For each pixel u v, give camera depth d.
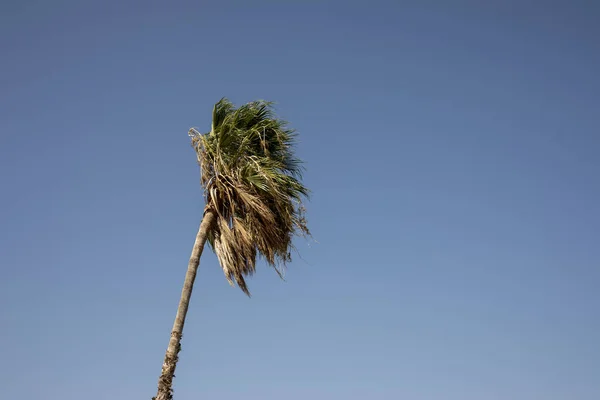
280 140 19.91
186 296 17.81
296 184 19.39
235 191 19.00
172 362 16.89
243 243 18.47
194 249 18.47
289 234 18.92
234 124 19.83
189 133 19.97
